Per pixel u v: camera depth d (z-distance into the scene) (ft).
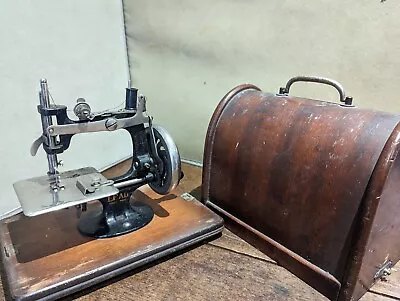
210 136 3.10
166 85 4.35
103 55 4.07
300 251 2.50
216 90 4.05
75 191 2.52
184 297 2.32
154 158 2.90
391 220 2.28
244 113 2.94
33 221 2.93
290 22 3.39
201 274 2.53
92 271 2.36
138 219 2.92
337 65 3.28
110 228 2.78
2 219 3.06
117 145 4.43
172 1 3.92
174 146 2.79
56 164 2.64
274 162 2.61
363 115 2.31
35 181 2.64
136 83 4.55
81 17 3.71
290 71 3.55
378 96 3.18
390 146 2.03
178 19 3.98
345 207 2.19
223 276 2.51
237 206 2.96
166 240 2.68
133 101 2.80
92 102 4.05
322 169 2.32
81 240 2.68
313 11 3.25
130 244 2.64
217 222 2.93
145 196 3.34
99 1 3.88
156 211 3.09
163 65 4.28
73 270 2.37
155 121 4.59
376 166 2.05
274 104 2.82
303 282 2.46
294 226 2.51
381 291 2.38
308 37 3.35
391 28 2.95
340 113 2.42
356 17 3.07
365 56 3.13
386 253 2.43
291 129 2.58
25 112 3.33
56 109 2.46
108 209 2.85
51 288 2.23
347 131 2.28
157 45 4.22
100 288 2.41
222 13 3.72
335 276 2.29
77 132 2.57
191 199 3.31
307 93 3.54
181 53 4.11
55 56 3.52
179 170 2.81
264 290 2.39
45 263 2.43
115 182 2.80
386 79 3.10
